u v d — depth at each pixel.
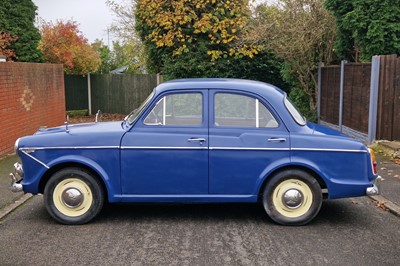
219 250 4.61
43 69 12.98
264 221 5.57
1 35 16.36
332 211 5.99
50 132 5.63
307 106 14.84
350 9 11.12
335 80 12.68
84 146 5.33
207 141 5.30
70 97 20.62
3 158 9.55
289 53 13.34
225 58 14.56
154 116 5.43
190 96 5.43
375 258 4.43
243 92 5.43
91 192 5.42
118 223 5.49
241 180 5.34
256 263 4.30
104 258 4.41
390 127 10.05
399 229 5.28
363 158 5.33
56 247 4.70
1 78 9.75
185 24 14.45
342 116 12.04
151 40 15.87
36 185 5.42
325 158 5.30
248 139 5.30
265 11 14.21
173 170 5.34
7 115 10.09
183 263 4.29
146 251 4.59
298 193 5.36
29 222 5.54
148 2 14.87
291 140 5.30
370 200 6.48
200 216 5.77
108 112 21.02
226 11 14.49
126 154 5.32
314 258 4.42
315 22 13.00
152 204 5.89
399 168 8.22
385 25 10.27
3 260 4.37
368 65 10.31
